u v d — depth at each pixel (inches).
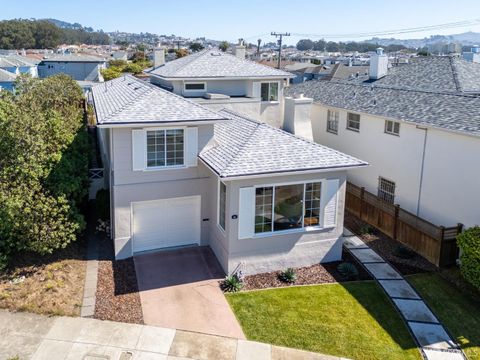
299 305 593.3
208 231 764.0
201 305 585.9
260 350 502.3
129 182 698.2
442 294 634.8
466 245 626.8
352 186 943.7
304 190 680.4
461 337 540.4
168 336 520.4
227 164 637.3
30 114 778.8
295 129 930.1
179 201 743.7
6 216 623.5
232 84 1138.7
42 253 662.5
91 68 3184.1
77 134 944.3
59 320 539.8
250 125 787.4
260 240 666.8
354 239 819.4
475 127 706.2
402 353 506.9
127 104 719.7
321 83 1353.3
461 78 1078.4
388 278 675.4
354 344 518.3
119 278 649.0
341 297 617.3
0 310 550.9
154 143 698.8
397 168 905.5
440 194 792.3
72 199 726.5
